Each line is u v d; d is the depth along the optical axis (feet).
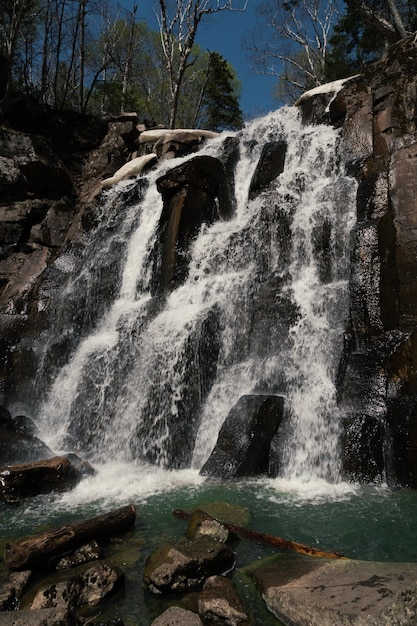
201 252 37.73
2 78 64.90
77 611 11.91
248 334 30.63
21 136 57.41
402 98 37.60
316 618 10.80
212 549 13.66
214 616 11.43
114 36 110.63
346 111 41.65
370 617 10.30
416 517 17.49
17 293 47.11
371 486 21.27
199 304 33.68
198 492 20.67
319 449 23.26
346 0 64.75
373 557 14.49
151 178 51.65
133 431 28.53
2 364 36.63
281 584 12.39
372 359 24.40
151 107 120.06
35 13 92.58
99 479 22.85
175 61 122.93
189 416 27.89
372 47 93.30
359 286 26.76
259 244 35.37
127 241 44.62
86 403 31.86
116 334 35.55
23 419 28.71
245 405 24.26
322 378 25.68
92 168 64.23
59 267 46.75
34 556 13.64
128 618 11.60
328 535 16.11
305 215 34.24
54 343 37.83
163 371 29.48
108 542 15.58
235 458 22.91
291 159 43.21
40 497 20.44
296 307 29.35
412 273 26.53
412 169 28.48
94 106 117.70
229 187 45.85
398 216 28.04
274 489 20.98
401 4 83.25
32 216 55.01
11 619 10.73
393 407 22.16
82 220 52.31
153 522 17.24
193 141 59.26
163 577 12.52
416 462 20.79
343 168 38.14
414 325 25.57
